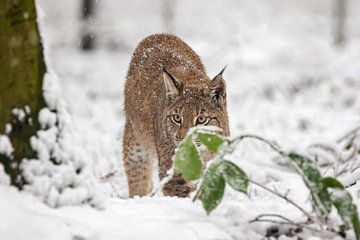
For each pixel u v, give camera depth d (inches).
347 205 245.3
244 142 621.6
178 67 456.1
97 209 261.7
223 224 260.8
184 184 390.9
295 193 353.7
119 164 550.3
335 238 259.3
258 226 263.1
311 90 1112.2
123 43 1743.4
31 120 251.9
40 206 246.1
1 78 243.3
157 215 264.4
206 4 1562.5
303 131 791.7
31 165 250.1
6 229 226.8
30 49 250.2
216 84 417.4
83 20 1560.0
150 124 449.1
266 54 1375.5
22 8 245.6
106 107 1003.3
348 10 1871.3
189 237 245.0
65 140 259.0
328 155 491.2
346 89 1049.5
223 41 1418.6
